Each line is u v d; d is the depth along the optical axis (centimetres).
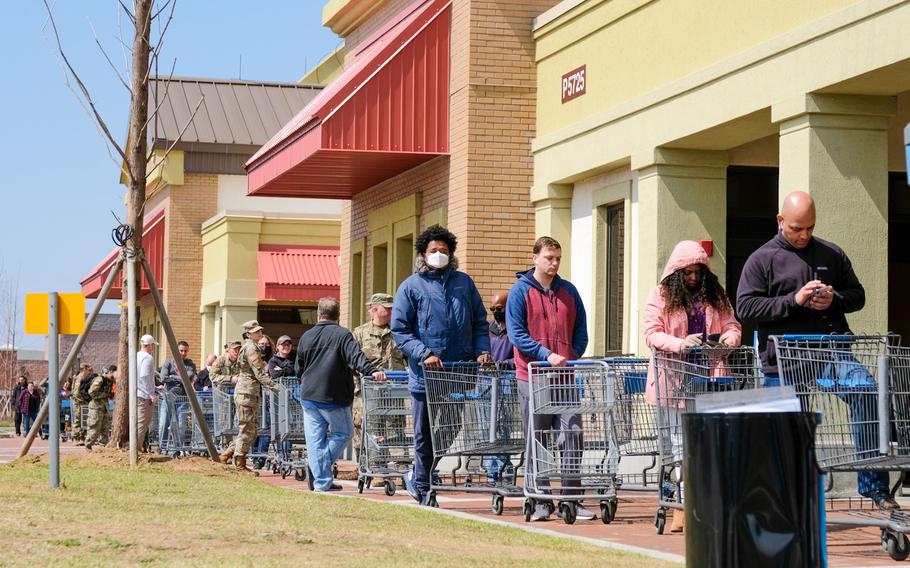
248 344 2583
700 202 2295
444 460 2569
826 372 1287
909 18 1644
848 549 1330
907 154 1127
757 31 2002
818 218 1838
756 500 852
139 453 2303
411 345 1742
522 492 1675
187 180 5925
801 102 1853
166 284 5881
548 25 2716
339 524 1359
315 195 3700
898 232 2627
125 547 1113
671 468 1519
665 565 1112
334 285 5166
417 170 3114
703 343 1441
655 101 2273
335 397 2102
